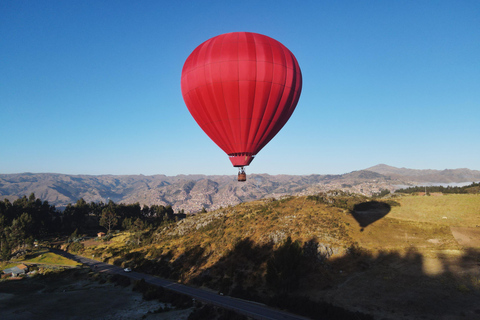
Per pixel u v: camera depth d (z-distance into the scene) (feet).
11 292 205.16
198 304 160.97
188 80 119.75
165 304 170.40
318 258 175.52
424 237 184.03
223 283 184.14
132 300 184.14
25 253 311.68
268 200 339.98
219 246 236.84
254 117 117.91
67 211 522.88
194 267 224.12
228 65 110.73
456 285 132.67
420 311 118.93
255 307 148.15
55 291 206.59
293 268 157.48
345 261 169.48
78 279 237.04
